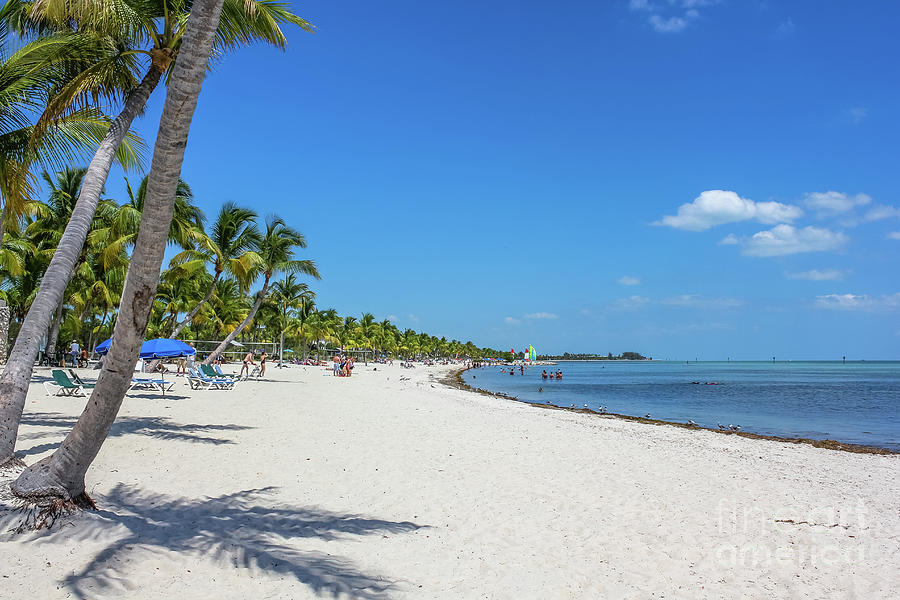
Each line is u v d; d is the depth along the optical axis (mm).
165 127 4723
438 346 179625
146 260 5000
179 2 8508
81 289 32688
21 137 8594
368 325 106375
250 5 8109
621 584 5121
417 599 4547
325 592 4508
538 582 5059
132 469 7938
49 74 8453
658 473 10211
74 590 4129
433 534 6215
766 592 5070
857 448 15500
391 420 15836
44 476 5387
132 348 5277
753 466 11578
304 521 6309
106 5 7703
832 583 5316
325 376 42406
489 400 30203
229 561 4949
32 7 7934
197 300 47406
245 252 28906
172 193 4883
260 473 8398
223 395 20562
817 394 45156
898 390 50906
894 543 6578
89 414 5402
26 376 6633
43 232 28781
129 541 5070
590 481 9258
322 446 10992
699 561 5785
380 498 7523
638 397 41281
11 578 4172
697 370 148000
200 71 4730
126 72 8680
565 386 57844
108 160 7797
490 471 9602
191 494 6949
